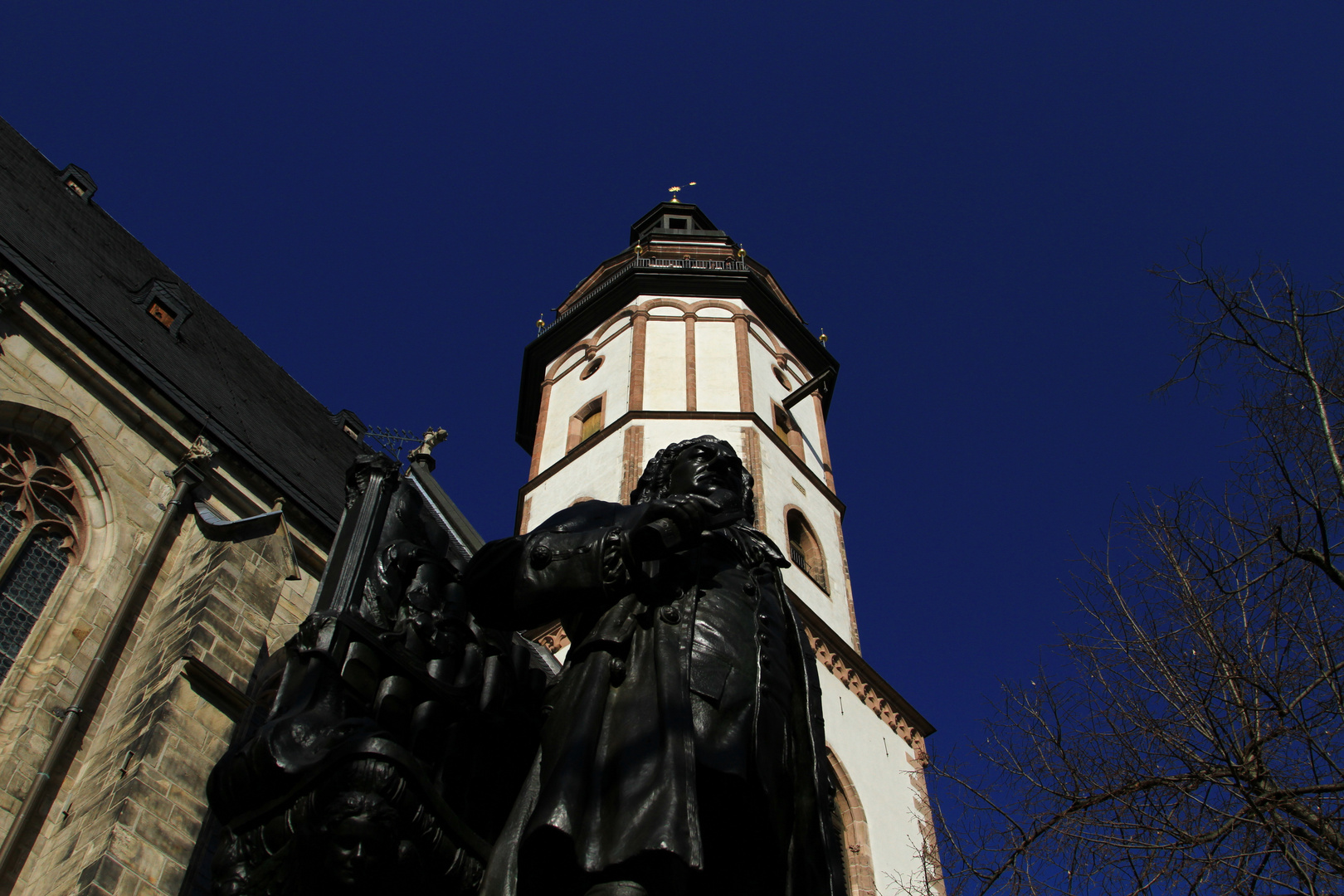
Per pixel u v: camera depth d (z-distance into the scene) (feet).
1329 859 26.20
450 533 15.01
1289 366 33.06
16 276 61.36
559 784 9.45
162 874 37.88
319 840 9.68
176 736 42.42
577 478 87.15
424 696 12.30
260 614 50.65
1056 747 32.65
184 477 61.93
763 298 106.11
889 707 78.28
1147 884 28.27
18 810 44.62
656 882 9.01
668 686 10.25
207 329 92.17
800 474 90.12
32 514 56.49
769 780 10.50
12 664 50.88
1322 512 30.73
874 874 64.23
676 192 136.46
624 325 101.55
